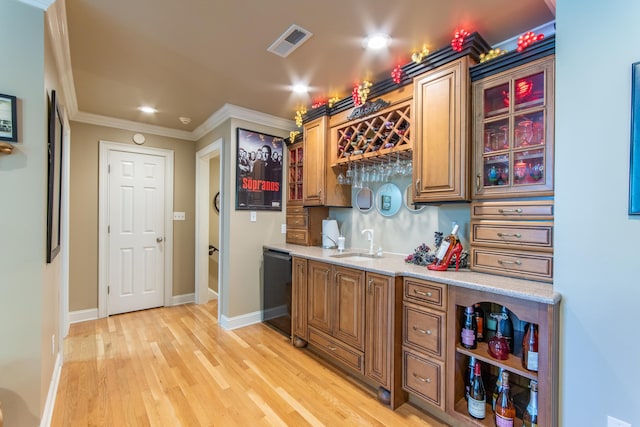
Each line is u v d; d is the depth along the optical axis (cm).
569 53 142
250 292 339
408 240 267
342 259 250
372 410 190
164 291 400
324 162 301
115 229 365
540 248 160
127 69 234
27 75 152
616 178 129
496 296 154
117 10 166
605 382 131
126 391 206
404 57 217
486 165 186
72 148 337
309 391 209
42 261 156
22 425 150
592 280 134
